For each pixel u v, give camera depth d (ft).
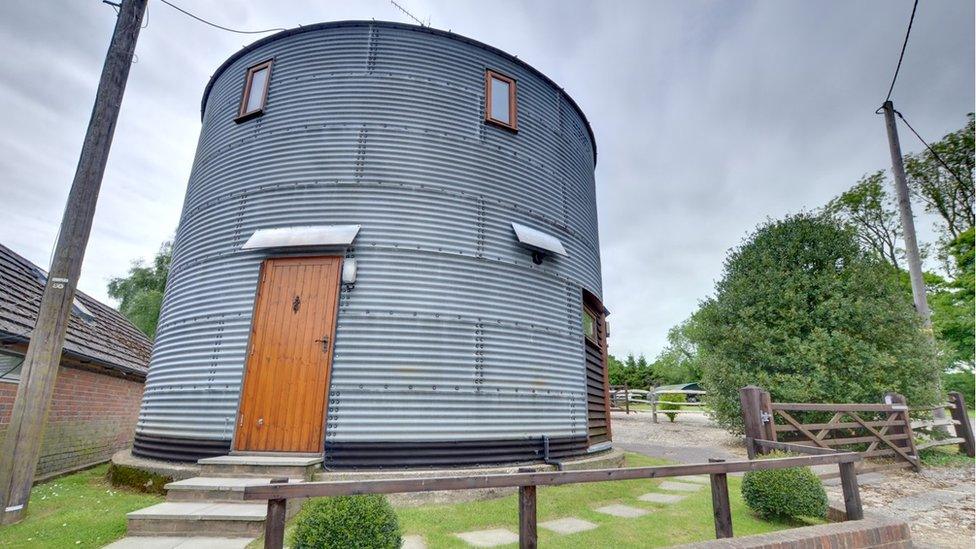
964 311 62.28
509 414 20.20
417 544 12.06
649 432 45.09
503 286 21.91
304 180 21.36
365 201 20.81
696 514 15.49
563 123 28.58
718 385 32.40
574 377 23.68
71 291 15.78
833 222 34.01
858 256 31.89
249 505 13.69
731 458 28.45
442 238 21.12
